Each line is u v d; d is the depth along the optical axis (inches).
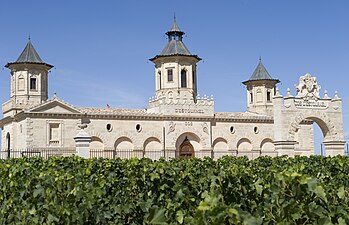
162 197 477.4
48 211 430.3
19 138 2960.1
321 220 280.5
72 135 2913.4
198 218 270.2
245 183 404.2
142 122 3125.0
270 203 325.4
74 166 762.2
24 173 565.6
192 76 3486.7
